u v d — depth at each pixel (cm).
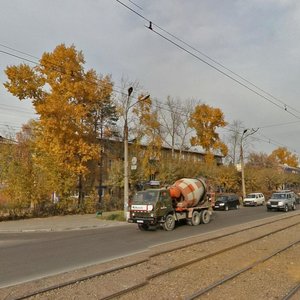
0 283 849
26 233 1908
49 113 2856
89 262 1086
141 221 1873
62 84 3036
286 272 941
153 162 4122
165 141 5225
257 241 1473
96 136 3450
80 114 2994
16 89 2919
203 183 2275
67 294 749
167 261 1073
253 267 996
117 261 1085
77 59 3119
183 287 800
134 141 4081
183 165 4241
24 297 722
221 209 3638
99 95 3266
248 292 763
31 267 1020
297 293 756
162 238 1612
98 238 1631
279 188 7931
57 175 2842
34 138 3139
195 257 1124
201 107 5338
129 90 2734
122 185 3628
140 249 1322
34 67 2997
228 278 866
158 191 1905
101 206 3300
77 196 3244
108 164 4294
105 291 763
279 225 2070
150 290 780
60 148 2909
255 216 2816
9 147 2772
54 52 3056
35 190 2658
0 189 2580
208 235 1656
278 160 11012
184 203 2064
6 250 1326
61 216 2794
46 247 1383
